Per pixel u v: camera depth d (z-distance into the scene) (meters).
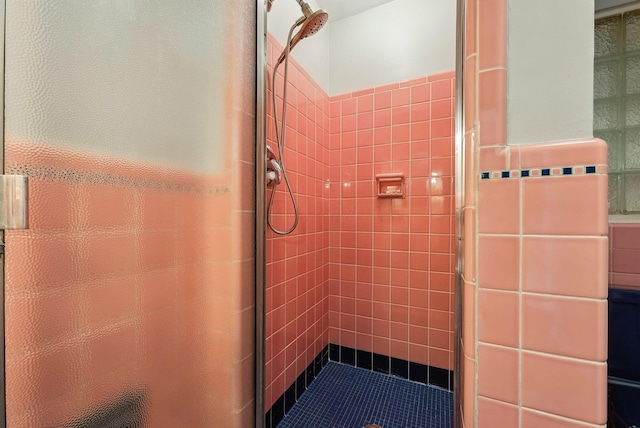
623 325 1.08
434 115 1.57
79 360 0.56
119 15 0.60
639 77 1.13
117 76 0.60
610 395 1.00
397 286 1.66
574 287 0.49
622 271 1.14
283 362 1.37
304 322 1.56
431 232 1.58
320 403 1.45
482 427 0.56
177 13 0.73
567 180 0.50
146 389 0.68
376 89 1.73
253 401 0.97
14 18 0.45
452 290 1.53
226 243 0.88
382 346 1.71
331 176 1.85
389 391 1.54
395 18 1.68
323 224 1.79
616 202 1.17
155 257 0.70
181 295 0.76
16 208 0.46
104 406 0.60
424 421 1.33
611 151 1.18
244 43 0.93
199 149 0.80
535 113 0.54
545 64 0.53
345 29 1.82
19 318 0.47
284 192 1.38
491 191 0.55
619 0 1.14
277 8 1.32
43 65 0.49
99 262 0.59
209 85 0.82
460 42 0.69
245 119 0.93
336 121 1.84
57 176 0.51
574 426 0.49
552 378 0.51
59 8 0.51
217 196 0.85
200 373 0.81
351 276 1.79
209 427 0.83
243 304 0.93
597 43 1.19
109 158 0.59
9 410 0.47
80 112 0.54
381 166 1.70
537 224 0.52
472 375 0.57
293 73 1.46
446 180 1.54
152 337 0.69
